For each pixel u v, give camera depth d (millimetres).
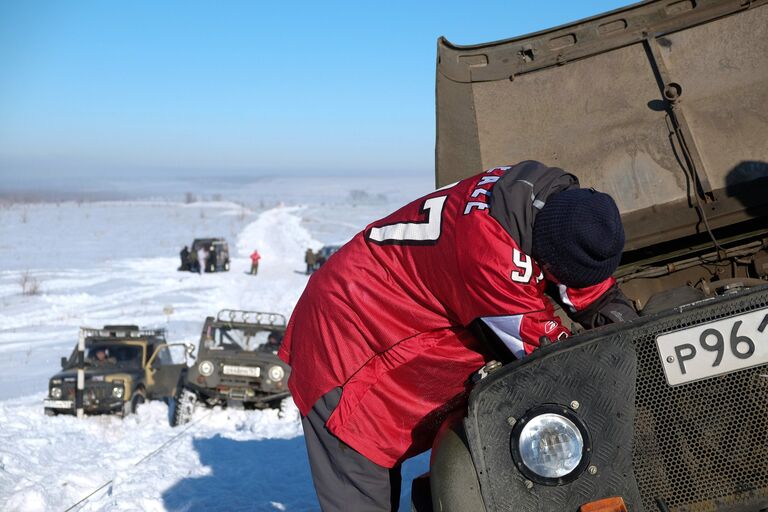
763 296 2580
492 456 2621
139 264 39406
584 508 2502
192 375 12266
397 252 3176
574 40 4859
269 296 29688
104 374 11977
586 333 2646
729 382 2586
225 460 9148
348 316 3254
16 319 22391
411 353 3193
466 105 4906
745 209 4156
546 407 2588
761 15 4531
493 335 3010
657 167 4367
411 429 3254
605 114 4621
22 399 12758
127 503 7031
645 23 4754
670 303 3385
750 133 4270
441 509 2672
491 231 2855
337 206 147875
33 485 7535
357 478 3285
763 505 2539
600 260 2783
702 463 2586
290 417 12117
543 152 4652
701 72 4523
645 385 2613
